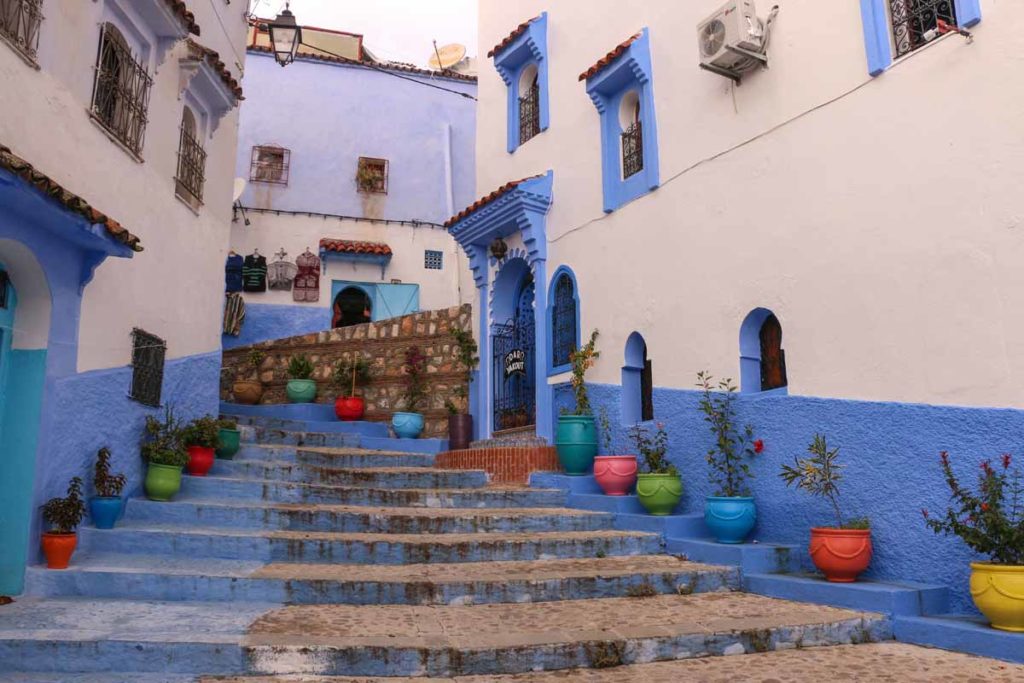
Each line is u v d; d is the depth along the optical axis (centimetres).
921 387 586
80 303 634
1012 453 522
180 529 681
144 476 753
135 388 739
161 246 795
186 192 862
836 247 665
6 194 502
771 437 713
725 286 780
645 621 532
